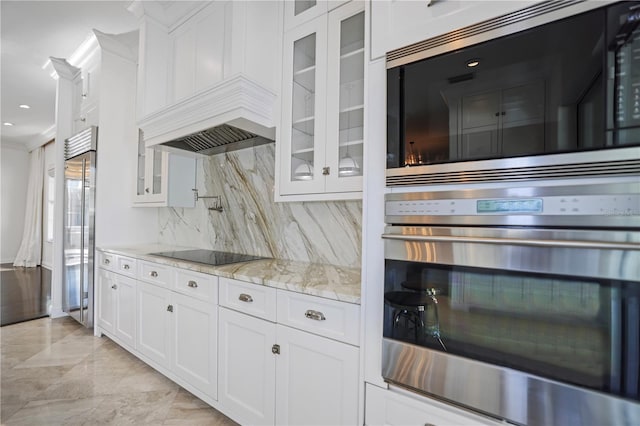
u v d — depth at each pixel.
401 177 1.01
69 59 3.24
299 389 1.36
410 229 0.99
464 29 0.90
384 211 1.07
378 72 1.10
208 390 1.76
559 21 0.77
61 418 1.71
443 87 0.94
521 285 0.81
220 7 2.06
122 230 3.09
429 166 0.96
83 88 3.30
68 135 3.48
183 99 1.96
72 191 3.22
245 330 1.58
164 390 2.01
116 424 1.68
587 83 0.73
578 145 0.74
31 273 5.50
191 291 1.90
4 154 6.45
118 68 3.04
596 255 0.72
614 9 0.70
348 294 1.21
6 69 3.44
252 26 1.77
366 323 1.13
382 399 1.09
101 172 2.95
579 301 0.74
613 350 0.71
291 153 1.81
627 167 0.69
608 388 0.71
